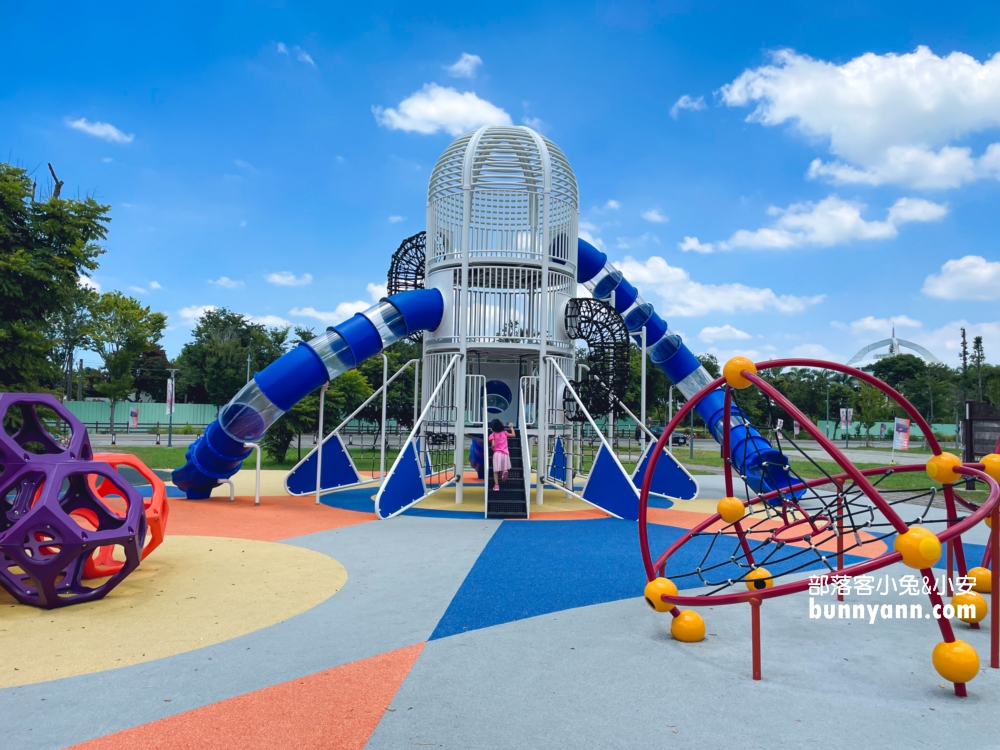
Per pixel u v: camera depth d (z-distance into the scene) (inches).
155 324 2003.0
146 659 217.0
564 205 639.8
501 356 652.7
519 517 526.0
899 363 3612.2
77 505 321.7
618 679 202.7
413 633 244.8
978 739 164.7
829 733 167.5
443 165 639.1
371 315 577.9
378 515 515.8
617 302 725.9
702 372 706.2
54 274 633.0
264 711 178.5
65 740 161.5
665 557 266.7
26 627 249.6
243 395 560.1
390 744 160.4
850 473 196.4
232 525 486.3
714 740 163.5
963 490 779.4
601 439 550.6
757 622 205.3
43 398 313.1
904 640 242.2
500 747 159.5
